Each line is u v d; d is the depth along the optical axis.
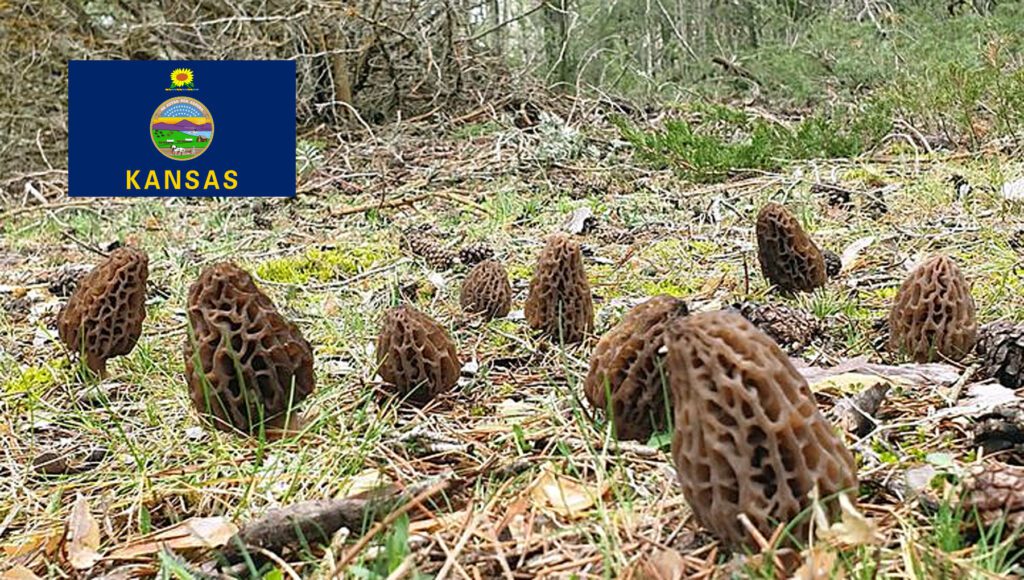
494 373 0.75
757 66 2.54
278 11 2.01
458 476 0.58
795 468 0.46
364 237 1.28
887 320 0.77
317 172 1.86
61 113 2.19
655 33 3.06
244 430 0.65
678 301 0.59
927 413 0.61
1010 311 0.77
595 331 0.82
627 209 1.31
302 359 0.65
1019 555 0.46
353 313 0.88
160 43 2.21
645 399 0.58
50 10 2.11
